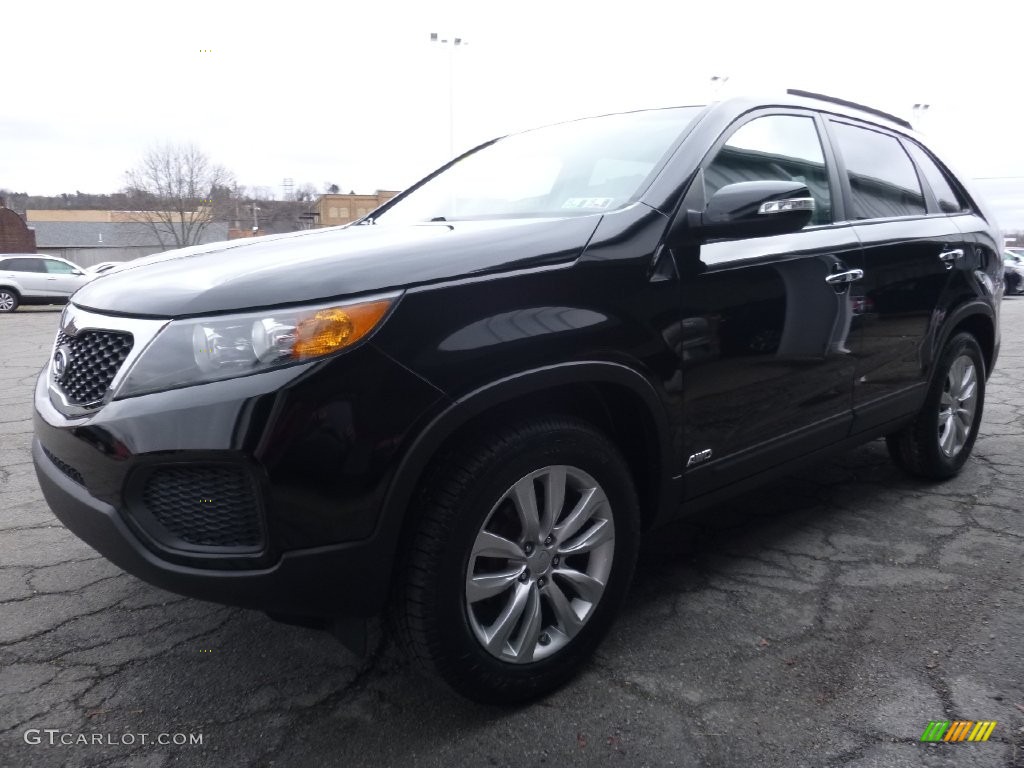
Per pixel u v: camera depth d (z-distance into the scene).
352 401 1.67
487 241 1.95
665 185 2.31
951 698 2.02
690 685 2.11
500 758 1.84
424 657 1.85
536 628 2.02
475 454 1.84
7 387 6.85
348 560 1.72
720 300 2.34
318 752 1.88
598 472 2.08
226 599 1.73
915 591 2.62
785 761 1.81
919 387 3.35
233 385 1.66
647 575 2.79
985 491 3.60
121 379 1.78
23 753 1.88
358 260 1.80
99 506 1.82
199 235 47.28
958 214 3.72
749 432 2.52
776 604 2.56
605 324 2.03
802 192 2.30
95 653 2.33
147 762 1.85
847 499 3.52
